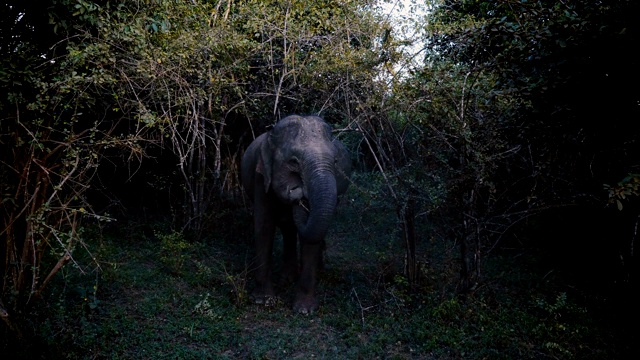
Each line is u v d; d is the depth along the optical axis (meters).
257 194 6.10
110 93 4.90
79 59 4.26
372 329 5.26
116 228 7.71
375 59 5.82
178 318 5.23
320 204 5.10
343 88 6.13
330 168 5.33
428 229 7.26
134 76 5.09
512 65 4.73
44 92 4.12
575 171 5.10
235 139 9.06
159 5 5.27
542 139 5.01
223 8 7.07
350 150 7.82
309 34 6.63
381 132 5.97
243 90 7.04
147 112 4.75
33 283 4.46
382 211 8.08
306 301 5.69
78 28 4.43
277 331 5.15
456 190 5.45
